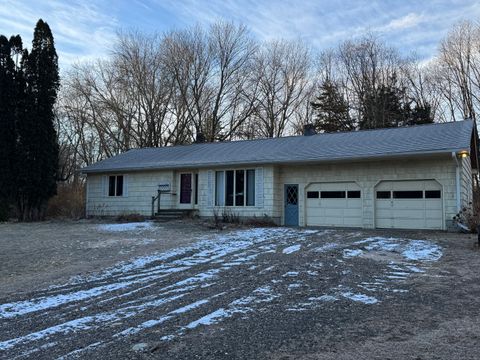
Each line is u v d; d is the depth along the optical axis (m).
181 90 36.47
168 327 5.52
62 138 37.03
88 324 5.80
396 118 38.50
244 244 12.80
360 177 18.17
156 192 22.58
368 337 4.98
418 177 17.02
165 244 13.16
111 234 16.27
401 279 8.14
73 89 35.31
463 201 16.83
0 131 23.31
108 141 36.53
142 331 5.39
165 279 8.53
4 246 13.67
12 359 4.61
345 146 18.80
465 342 4.75
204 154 22.47
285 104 39.50
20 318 6.22
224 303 6.60
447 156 16.36
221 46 37.41
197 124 37.25
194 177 21.86
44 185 24.27
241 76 38.25
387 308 6.20
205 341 4.96
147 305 6.68
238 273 8.82
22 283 8.78
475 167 20.58
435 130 18.59
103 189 24.33
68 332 5.48
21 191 23.77
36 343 5.10
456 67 34.84
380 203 17.73
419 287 7.48
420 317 5.74
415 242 12.91
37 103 24.42
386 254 10.98
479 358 4.29
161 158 23.39
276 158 19.08
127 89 35.62
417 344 4.71
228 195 20.56
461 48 34.47
